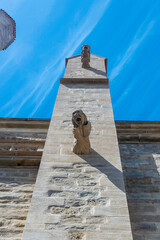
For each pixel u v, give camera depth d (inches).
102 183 231.1
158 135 390.9
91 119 337.7
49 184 228.7
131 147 362.3
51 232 187.6
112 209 205.9
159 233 235.3
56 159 259.0
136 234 234.7
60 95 411.5
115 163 255.0
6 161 311.0
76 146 268.7
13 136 392.8
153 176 304.3
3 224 230.8
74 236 185.8
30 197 262.5
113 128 315.9
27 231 186.9
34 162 309.6
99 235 186.4
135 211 257.0
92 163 254.5
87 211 204.7
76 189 224.5
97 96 407.5
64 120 332.2
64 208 206.7
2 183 280.7
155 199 271.0
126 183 294.5
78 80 470.3
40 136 395.5
